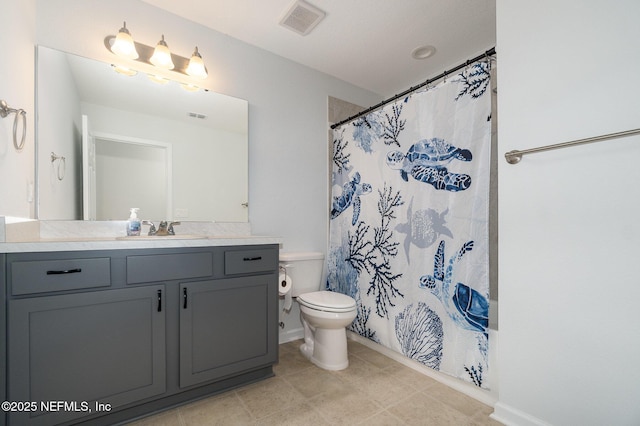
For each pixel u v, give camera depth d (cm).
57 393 113
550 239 123
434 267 174
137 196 178
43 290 111
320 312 184
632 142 104
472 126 157
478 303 152
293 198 244
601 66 111
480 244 152
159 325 136
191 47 197
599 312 110
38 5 153
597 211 111
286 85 242
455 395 158
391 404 150
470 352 154
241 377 167
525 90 131
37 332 110
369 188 222
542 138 126
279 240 177
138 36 179
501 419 136
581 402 114
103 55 170
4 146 112
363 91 294
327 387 166
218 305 153
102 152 169
